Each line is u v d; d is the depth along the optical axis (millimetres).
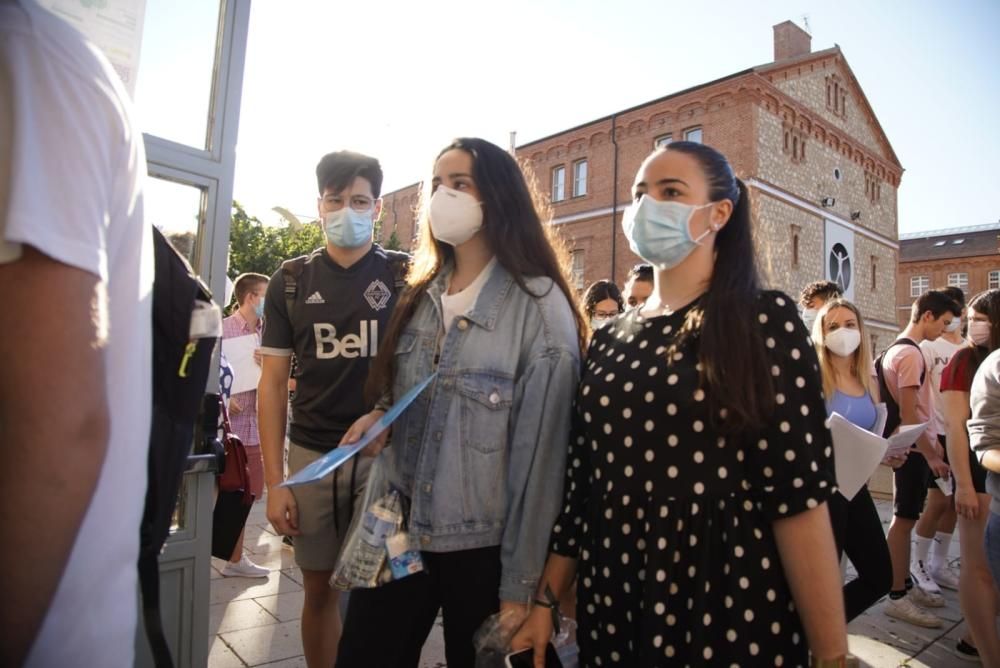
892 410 3834
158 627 1032
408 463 1687
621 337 1518
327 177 2395
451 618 1594
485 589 1573
